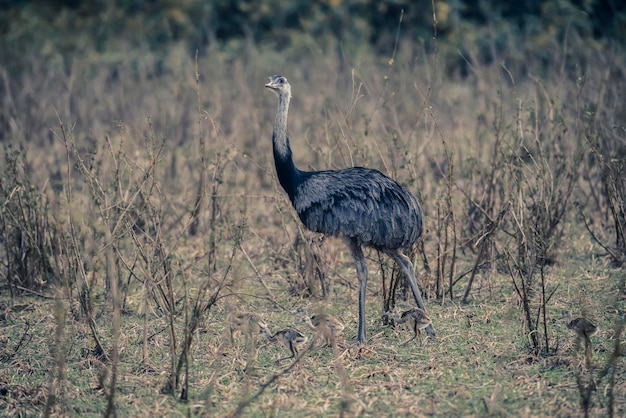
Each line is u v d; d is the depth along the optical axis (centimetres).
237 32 2888
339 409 898
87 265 1298
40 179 1652
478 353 1036
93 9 2920
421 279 1257
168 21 2862
